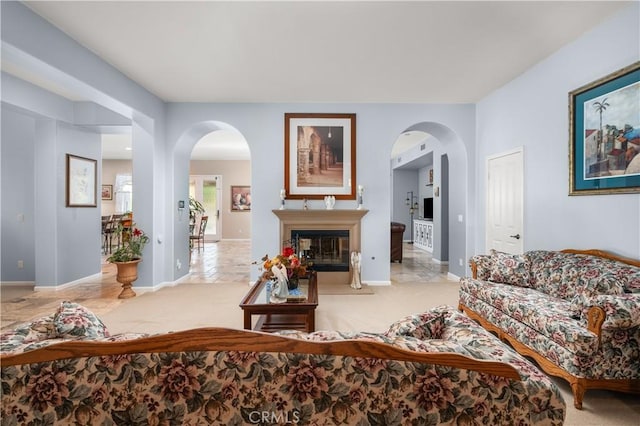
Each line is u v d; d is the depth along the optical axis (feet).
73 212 15.96
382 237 16.02
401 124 15.94
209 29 9.39
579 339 6.30
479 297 9.89
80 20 8.93
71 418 2.95
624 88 8.34
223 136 23.95
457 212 16.94
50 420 2.94
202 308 12.41
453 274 17.31
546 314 7.32
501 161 13.85
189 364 2.99
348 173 15.93
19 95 13.10
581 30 9.47
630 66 8.14
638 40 8.09
